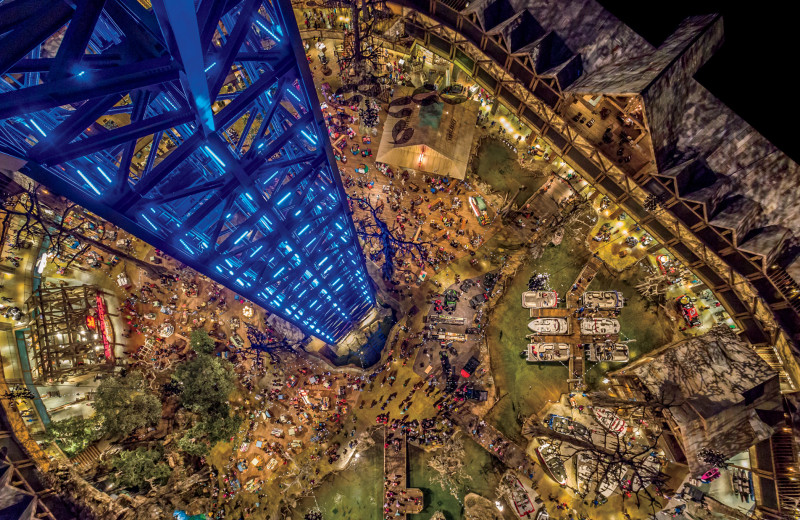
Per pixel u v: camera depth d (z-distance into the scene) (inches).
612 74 1201.4
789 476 1176.8
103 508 1256.2
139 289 1638.8
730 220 1161.4
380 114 1740.9
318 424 1520.7
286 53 377.7
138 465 1323.8
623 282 1551.4
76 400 1473.9
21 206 1347.2
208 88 287.3
